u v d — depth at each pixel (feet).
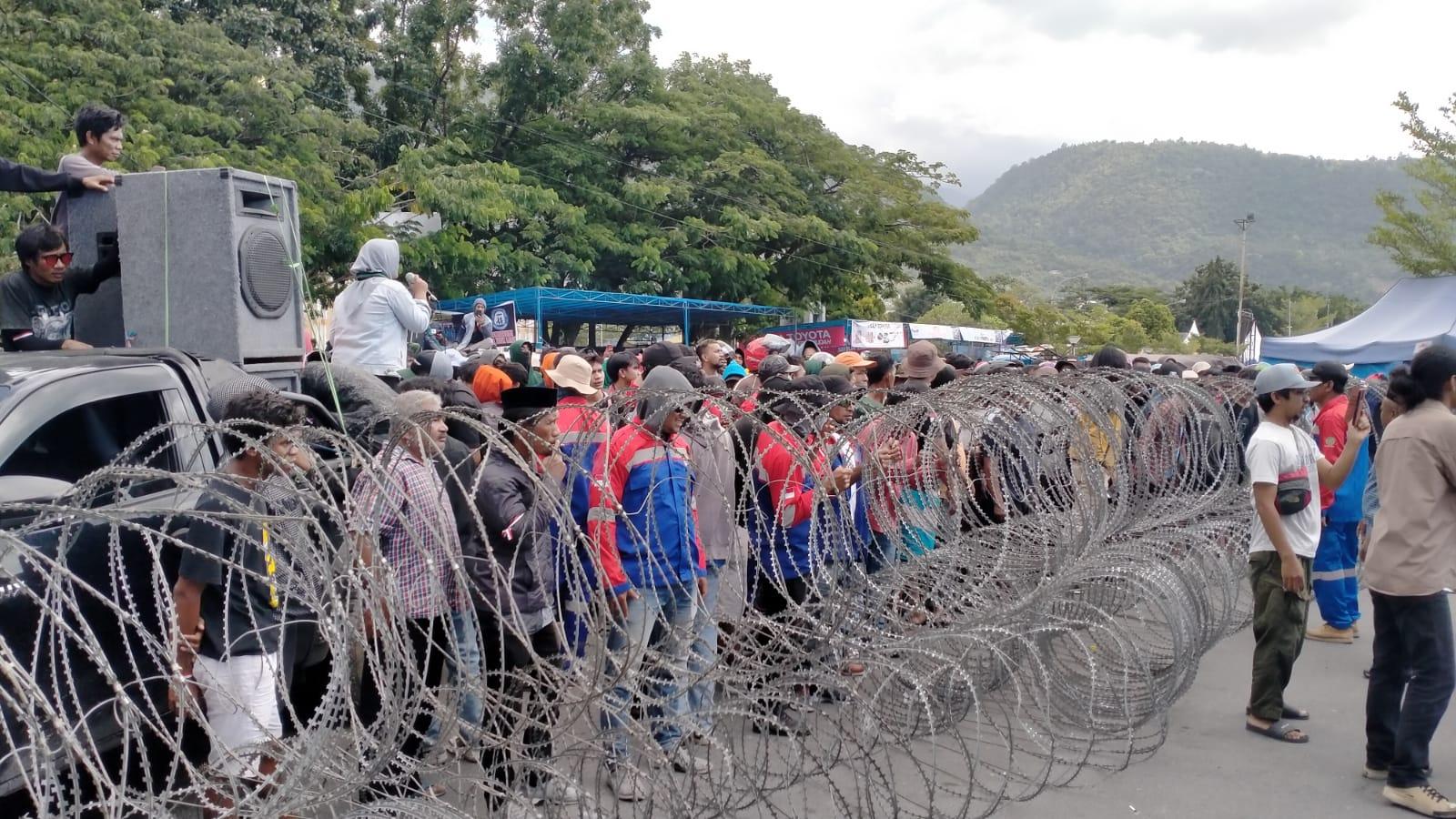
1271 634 20.56
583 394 17.99
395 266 24.04
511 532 14.75
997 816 16.67
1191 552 22.49
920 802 16.97
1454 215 82.07
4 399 12.67
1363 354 58.23
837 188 106.11
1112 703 18.11
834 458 18.51
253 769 10.51
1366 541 33.68
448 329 50.44
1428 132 83.92
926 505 18.30
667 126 89.30
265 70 58.70
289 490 10.69
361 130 66.33
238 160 53.31
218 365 17.13
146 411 14.60
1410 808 17.34
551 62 82.53
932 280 115.24
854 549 17.56
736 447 19.42
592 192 81.61
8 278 17.74
